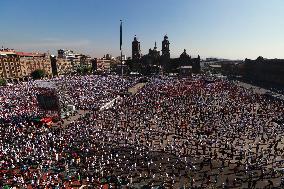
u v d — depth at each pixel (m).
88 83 138.12
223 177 40.03
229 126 63.09
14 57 157.75
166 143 53.19
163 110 79.62
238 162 44.28
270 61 175.75
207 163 44.41
